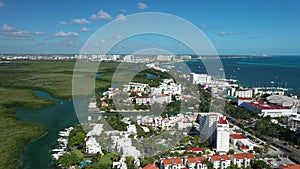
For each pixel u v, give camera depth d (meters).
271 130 128.62
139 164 86.38
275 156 104.62
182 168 86.62
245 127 141.88
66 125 140.75
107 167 86.19
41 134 125.06
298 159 99.69
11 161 95.31
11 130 127.69
